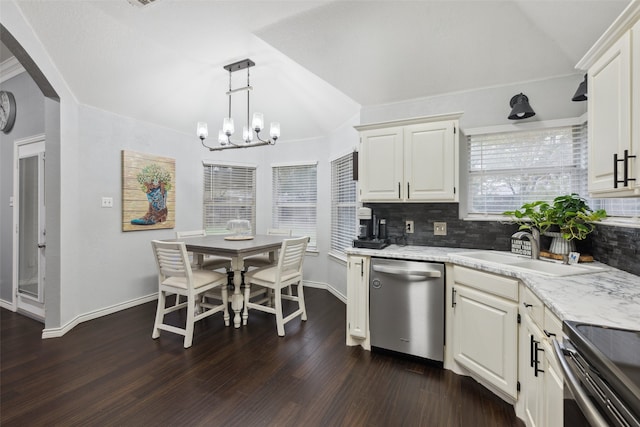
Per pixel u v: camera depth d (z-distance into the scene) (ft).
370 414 5.59
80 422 5.35
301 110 13.01
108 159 10.58
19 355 7.74
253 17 7.36
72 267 9.49
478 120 8.54
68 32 7.79
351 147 11.47
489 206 8.51
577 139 7.66
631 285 4.59
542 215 6.77
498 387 5.76
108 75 9.29
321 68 8.68
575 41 6.43
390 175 8.39
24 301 10.65
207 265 11.43
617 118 3.95
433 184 7.92
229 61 9.78
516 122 8.13
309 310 11.28
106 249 10.58
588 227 6.61
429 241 8.99
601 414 2.37
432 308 7.11
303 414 5.59
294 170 14.98
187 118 12.68
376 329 7.80
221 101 12.50
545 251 6.89
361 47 7.84
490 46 7.29
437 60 7.90
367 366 7.25
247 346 8.32
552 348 3.96
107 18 7.65
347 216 12.39
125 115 11.07
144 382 6.57
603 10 5.24
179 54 9.45
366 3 6.65
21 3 6.91
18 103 10.74
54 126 8.78
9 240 11.12
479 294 6.19
